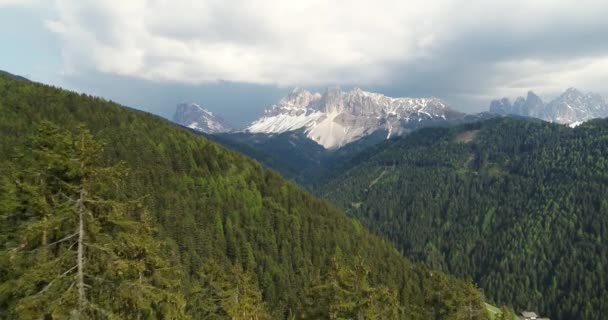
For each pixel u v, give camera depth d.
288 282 124.19
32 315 14.37
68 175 15.74
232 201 153.62
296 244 146.38
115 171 17.03
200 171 163.12
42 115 156.25
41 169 15.90
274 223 154.75
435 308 63.66
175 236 117.62
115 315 15.70
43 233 15.17
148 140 167.38
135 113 196.88
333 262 38.16
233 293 52.75
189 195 145.12
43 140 16.50
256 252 133.88
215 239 130.00
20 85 177.25
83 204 16.08
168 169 154.00
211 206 144.75
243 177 175.38
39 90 179.12
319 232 158.25
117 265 15.88
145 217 25.69
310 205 181.25
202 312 50.34
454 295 57.75
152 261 18.88
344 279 36.28
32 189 15.38
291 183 194.38
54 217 15.25
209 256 114.62
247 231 142.75
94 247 16.17
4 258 15.16
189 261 105.31
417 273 162.00
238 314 50.38
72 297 14.91
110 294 16.08
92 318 15.29
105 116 176.38
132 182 127.88
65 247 15.91
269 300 117.12
